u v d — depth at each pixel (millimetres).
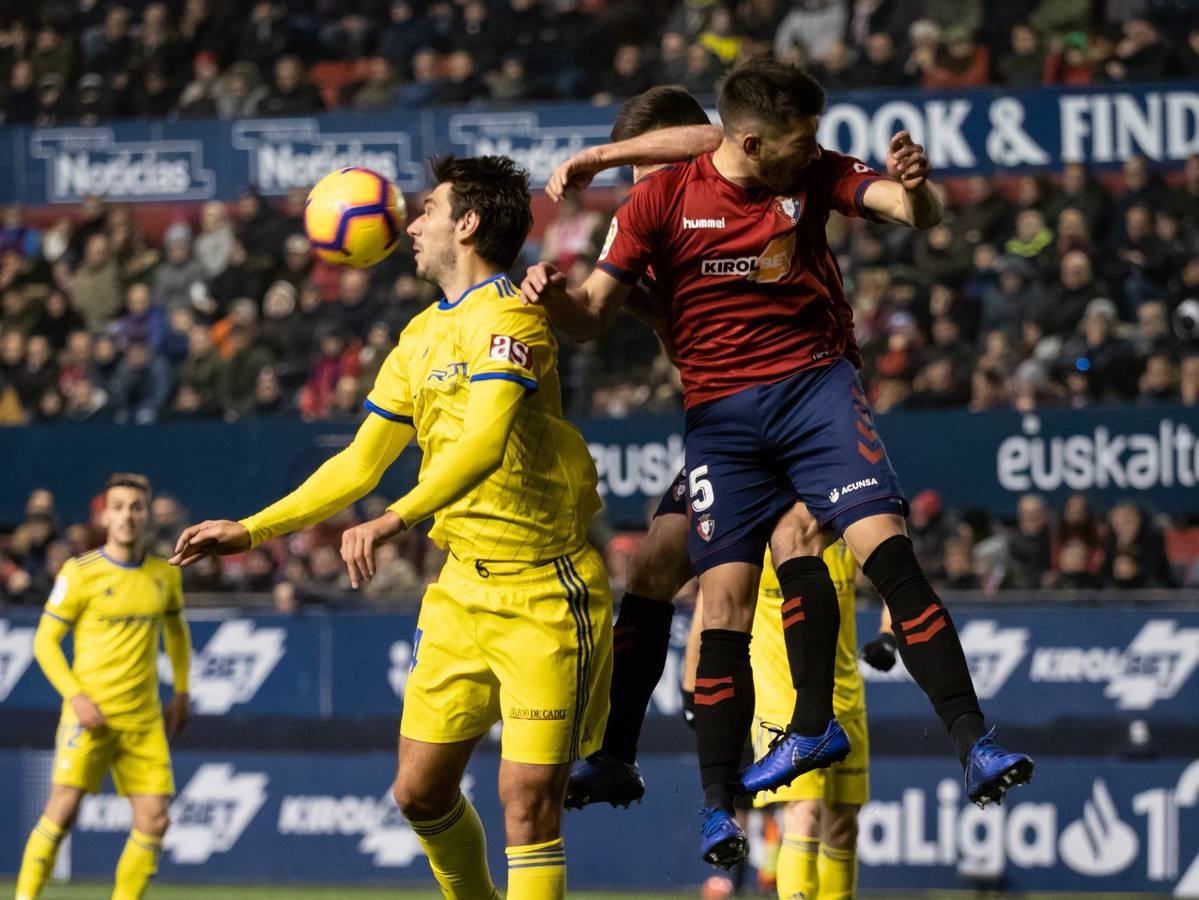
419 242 12945
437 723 13148
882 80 35156
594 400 32281
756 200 11539
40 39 42344
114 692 22625
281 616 28453
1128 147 33156
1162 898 25500
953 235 33188
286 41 41344
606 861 26984
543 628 12742
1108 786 25797
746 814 26438
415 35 40844
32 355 36250
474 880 13984
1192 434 28562
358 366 33625
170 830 28438
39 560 31375
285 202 36594
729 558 11852
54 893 26938
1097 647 26062
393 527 11445
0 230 38469
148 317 36531
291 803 28109
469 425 11945
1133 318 32000
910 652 11039
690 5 39125
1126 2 37812
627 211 11789
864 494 11312
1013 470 29109
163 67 41375
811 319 11664
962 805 26094
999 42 36688
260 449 31609
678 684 26953
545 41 39750
